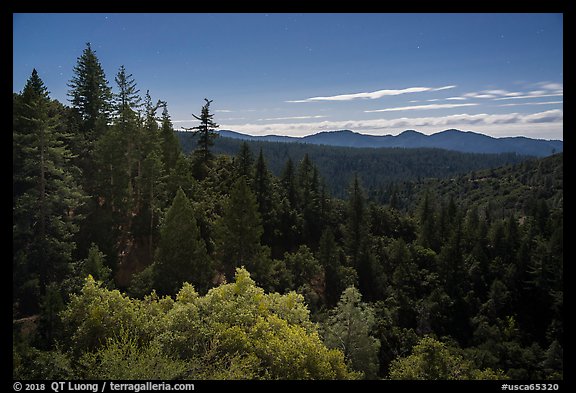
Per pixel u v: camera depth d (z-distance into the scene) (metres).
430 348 18.95
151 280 27.89
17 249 23.88
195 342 13.05
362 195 58.69
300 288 38.75
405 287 51.72
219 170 52.59
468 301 52.91
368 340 27.33
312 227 58.53
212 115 53.75
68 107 42.94
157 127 45.22
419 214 78.06
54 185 25.75
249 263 35.28
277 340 13.27
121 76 44.59
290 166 61.78
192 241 29.42
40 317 18.42
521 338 48.53
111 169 34.50
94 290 14.82
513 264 56.50
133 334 13.34
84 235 31.19
